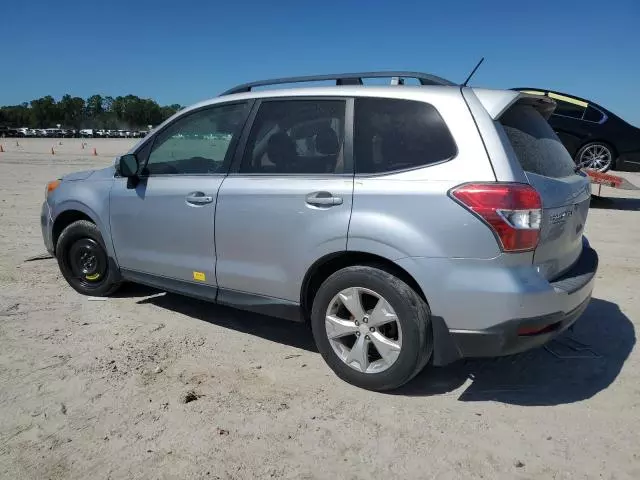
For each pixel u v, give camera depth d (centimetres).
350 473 281
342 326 365
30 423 321
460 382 378
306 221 367
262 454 296
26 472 279
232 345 438
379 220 337
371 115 361
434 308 328
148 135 475
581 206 371
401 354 341
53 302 526
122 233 486
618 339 451
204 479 275
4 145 4934
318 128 378
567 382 379
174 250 448
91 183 516
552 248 334
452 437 313
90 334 452
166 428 319
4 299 530
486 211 309
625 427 324
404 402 351
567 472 283
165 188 447
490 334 318
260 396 356
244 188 398
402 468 285
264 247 390
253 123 409
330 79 396
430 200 324
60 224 553
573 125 1233
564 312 329
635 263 687
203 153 434
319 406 345
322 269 384
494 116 329
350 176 356
